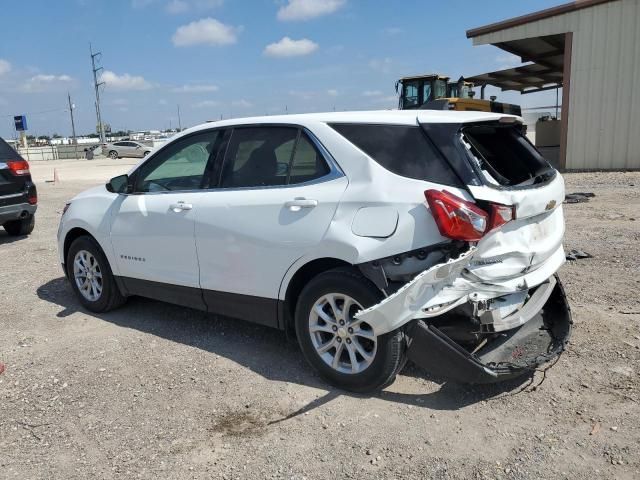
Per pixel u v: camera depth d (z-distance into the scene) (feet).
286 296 12.98
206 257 14.33
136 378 13.35
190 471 9.83
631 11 51.29
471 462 9.71
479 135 12.09
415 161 11.43
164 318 17.34
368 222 11.41
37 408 12.13
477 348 11.68
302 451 10.23
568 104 55.67
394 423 11.00
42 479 9.75
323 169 12.44
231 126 14.52
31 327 17.01
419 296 10.66
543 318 13.23
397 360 11.36
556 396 11.70
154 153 16.17
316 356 12.57
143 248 15.94
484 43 59.00
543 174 12.57
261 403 12.00
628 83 52.75
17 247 29.14
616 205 33.32
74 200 18.62
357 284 11.55
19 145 214.28
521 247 11.45
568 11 53.72
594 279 18.94
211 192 14.40
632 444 9.98
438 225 10.71
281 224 12.68
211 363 14.02
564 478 9.20
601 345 13.85
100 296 17.70
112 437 10.95
